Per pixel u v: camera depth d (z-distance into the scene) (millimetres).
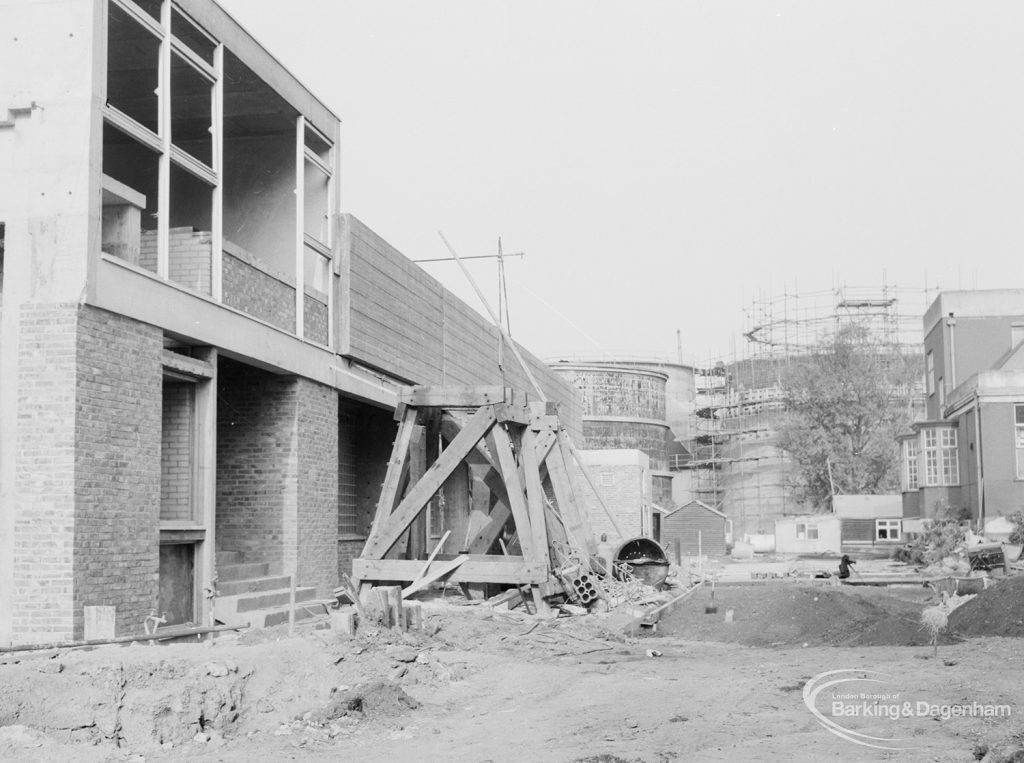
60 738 8109
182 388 15461
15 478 12336
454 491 22531
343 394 20750
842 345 72938
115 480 12992
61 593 12141
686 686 10891
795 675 11391
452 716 9727
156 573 13734
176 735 8445
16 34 12844
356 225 20844
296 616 16828
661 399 80375
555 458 21719
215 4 15906
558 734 8727
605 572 22125
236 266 16625
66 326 12398
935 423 44000
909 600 23000
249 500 18219
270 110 18625
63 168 12633
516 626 16031
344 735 8820
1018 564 32344
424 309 24906
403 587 19266
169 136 14539
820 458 71500
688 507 53562
